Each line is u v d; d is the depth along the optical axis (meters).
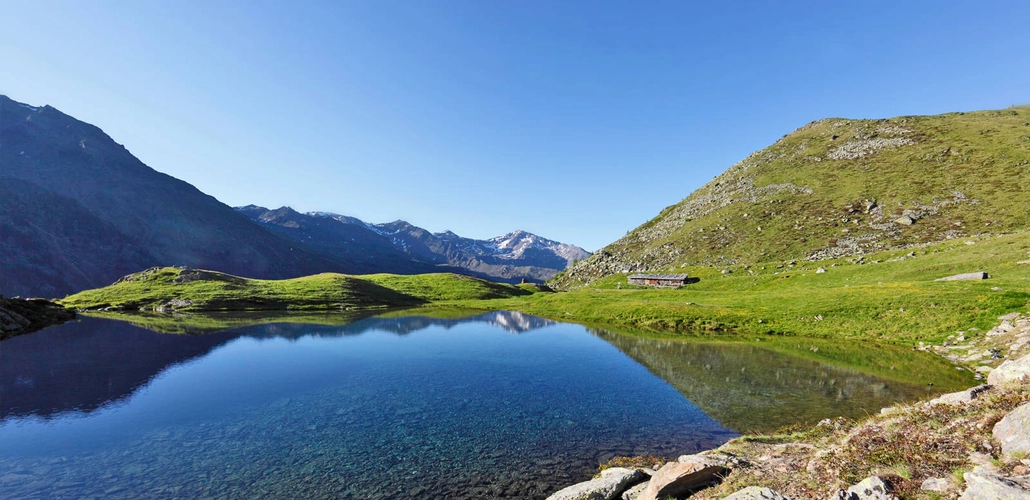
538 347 45.03
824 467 11.45
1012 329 34.34
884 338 42.34
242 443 20.25
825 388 28.25
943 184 104.88
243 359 38.84
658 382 30.88
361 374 33.62
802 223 112.75
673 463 13.82
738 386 29.34
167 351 42.03
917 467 10.04
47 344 44.84
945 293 45.75
